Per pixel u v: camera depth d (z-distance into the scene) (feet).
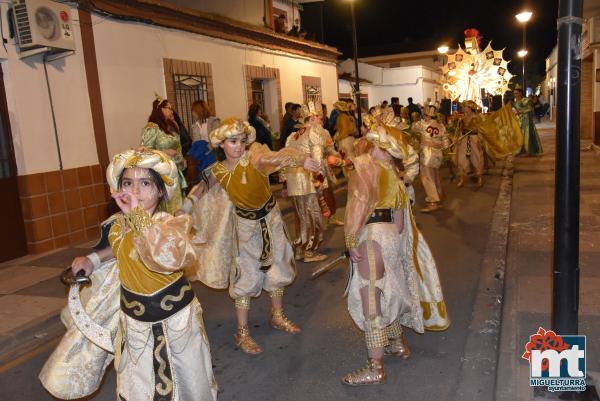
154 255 8.22
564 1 10.55
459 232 27.40
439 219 30.60
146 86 33.09
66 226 27.30
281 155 13.83
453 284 19.70
